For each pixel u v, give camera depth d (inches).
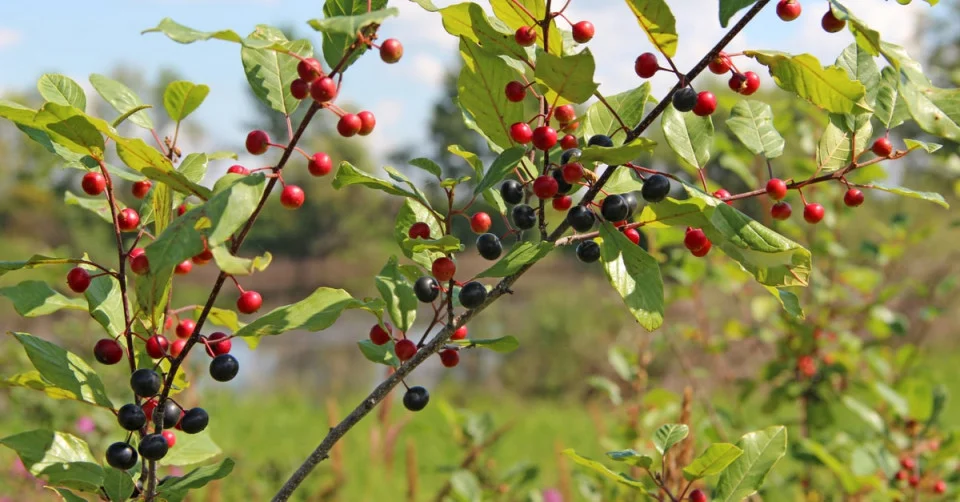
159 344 75.6
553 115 87.7
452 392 690.8
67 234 1524.4
